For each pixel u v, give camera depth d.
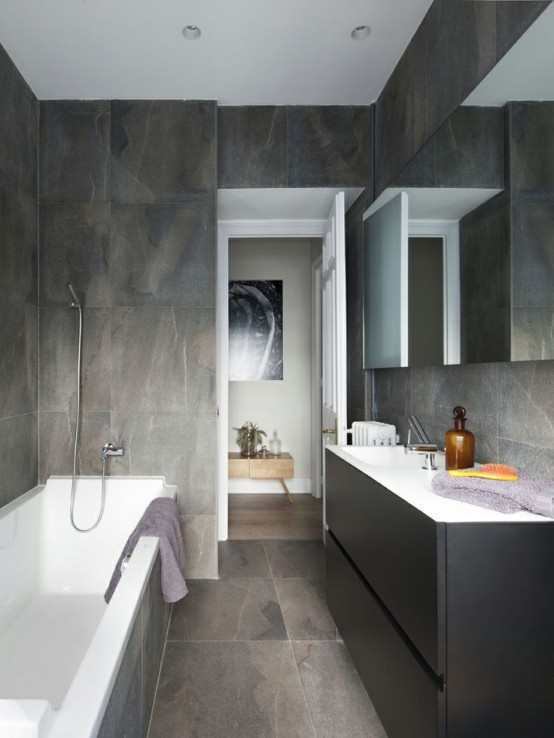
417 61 2.05
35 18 1.96
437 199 1.72
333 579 1.89
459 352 1.56
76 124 2.55
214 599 2.27
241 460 3.91
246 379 4.27
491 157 1.34
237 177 2.65
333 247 2.54
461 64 1.65
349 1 1.89
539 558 0.95
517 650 0.95
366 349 2.59
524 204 1.18
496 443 1.47
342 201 2.33
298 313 4.30
